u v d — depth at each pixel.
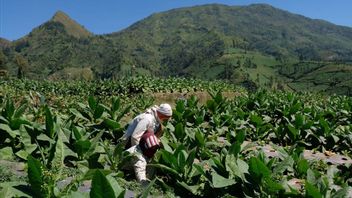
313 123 14.05
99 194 4.25
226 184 6.40
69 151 7.45
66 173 6.83
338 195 6.06
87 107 11.16
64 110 15.93
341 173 9.13
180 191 6.99
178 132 9.57
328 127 12.93
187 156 7.38
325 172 9.62
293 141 12.91
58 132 7.54
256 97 19.50
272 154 11.42
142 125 7.58
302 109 19.59
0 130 8.11
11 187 4.79
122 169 7.58
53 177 4.95
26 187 4.91
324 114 18.22
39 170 4.78
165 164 7.37
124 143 7.72
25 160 7.43
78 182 5.57
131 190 6.71
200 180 7.38
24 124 7.73
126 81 33.56
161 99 32.34
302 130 13.26
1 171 6.38
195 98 16.55
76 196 4.55
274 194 6.26
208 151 8.73
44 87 34.66
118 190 4.75
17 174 6.73
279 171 6.79
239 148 7.37
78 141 7.40
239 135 9.86
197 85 36.16
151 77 36.31
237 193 6.64
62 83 35.94
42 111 12.06
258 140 13.06
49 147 7.50
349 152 12.64
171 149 7.86
